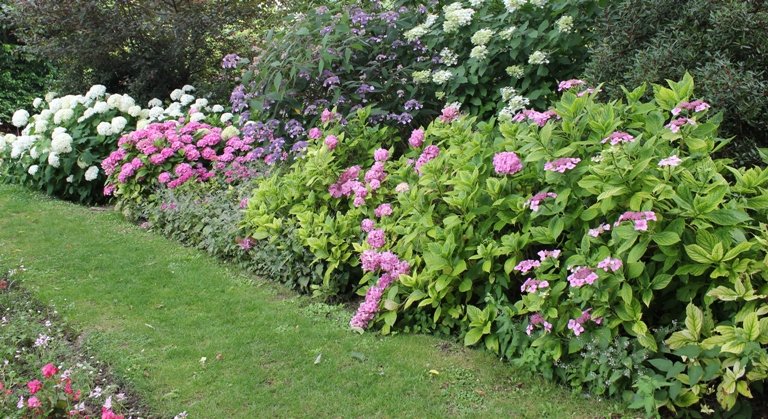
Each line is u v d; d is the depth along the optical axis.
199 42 9.13
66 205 7.21
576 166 3.22
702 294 2.91
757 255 2.79
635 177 2.90
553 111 3.53
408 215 4.18
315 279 4.39
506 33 4.98
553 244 3.39
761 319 2.64
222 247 5.13
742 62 3.55
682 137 3.10
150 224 6.20
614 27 4.26
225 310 4.12
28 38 9.27
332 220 4.36
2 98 12.05
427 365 3.33
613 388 2.85
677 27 3.87
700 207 2.77
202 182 6.33
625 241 2.83
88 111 7.48
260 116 5.84
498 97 5.38
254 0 9.15
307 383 3.18
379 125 5.57
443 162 4.00
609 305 2.90
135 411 2.98
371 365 3.35
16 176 8.09
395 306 3.74
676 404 2.67
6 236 5.84
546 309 3.07
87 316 4.03
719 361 2.59
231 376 3.25
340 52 5.54
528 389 3.08
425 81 5.43
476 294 3.75
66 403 2.87
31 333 3.67
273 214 4.80
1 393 2.87
